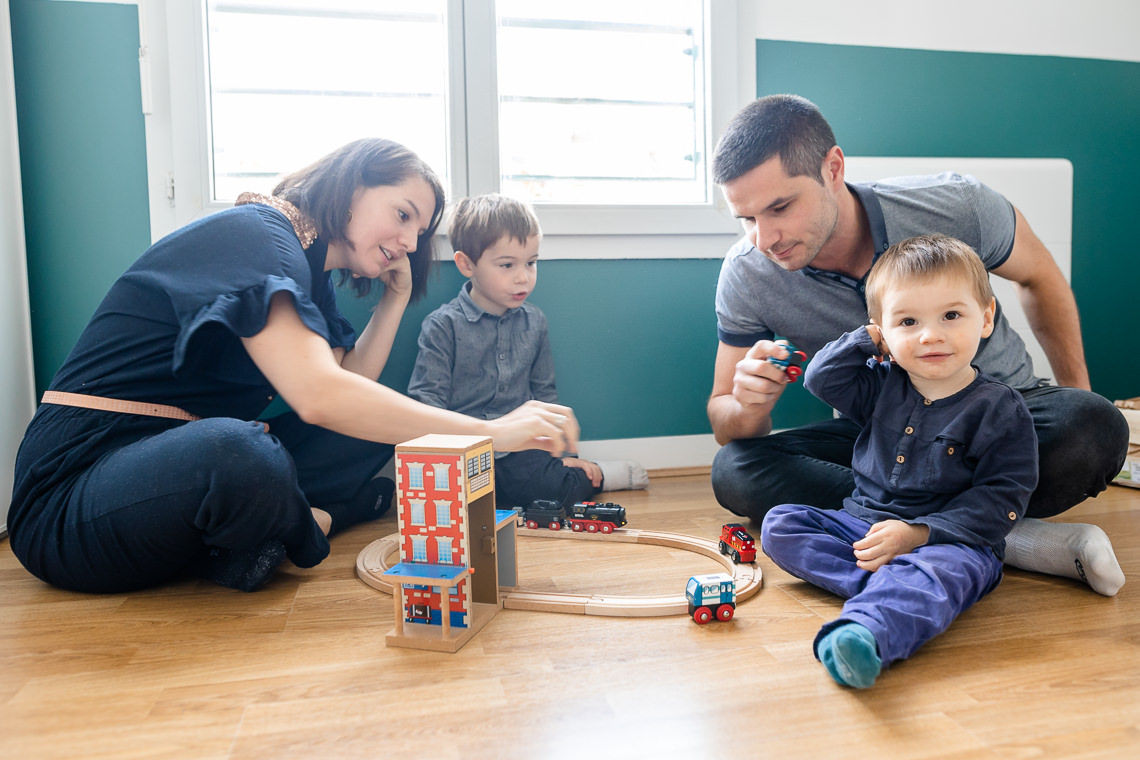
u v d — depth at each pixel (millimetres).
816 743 709
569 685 834
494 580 1067
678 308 2027
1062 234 2207
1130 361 2357
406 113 1873
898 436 1146
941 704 779
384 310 1654
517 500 1713
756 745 708
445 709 785
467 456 969
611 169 1997
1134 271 2340
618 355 2002
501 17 1896
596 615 1044
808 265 1409
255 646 957
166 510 1062
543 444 1082
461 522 962
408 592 1003
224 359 1162
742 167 1227
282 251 1153
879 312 1147
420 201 1352
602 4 1951
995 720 746
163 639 983
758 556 1313
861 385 1215
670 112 2020
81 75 1707
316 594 1155
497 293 1740
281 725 758
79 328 1733
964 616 1015
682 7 2000
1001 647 915
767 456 1407
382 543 1375
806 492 1336
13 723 769
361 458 1576
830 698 796
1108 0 2270
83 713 788
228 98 1792
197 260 1122
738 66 1999
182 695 825
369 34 1838
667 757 690
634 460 2016
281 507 1105
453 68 1850
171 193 1752
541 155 1952
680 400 2047
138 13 1719
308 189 1325
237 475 1052
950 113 2166
